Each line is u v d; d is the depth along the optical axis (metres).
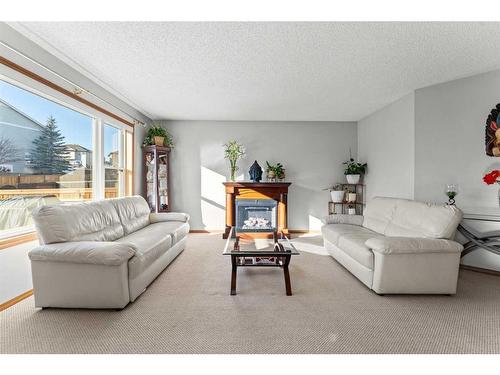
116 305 2.11
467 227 3.10
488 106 3.21
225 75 3.20
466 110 3.35
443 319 2.02
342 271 3.13
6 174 2.34
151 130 5.01
